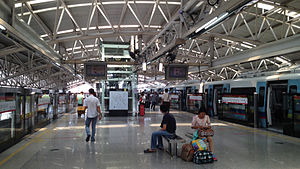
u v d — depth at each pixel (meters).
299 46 10.61
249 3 5.77
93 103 7.43
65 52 22.52
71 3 11.88
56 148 6.49
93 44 23.59
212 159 5.20
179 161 5.29
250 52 14.13
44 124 10.99
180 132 9.26
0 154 5.86
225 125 11.33
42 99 10.62
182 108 21.38
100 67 15.78
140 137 8.09
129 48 15.89
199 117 5.75
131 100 16.81
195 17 9.12
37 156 5.69
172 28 11.35
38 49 11.39
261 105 10.57
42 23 13.27
